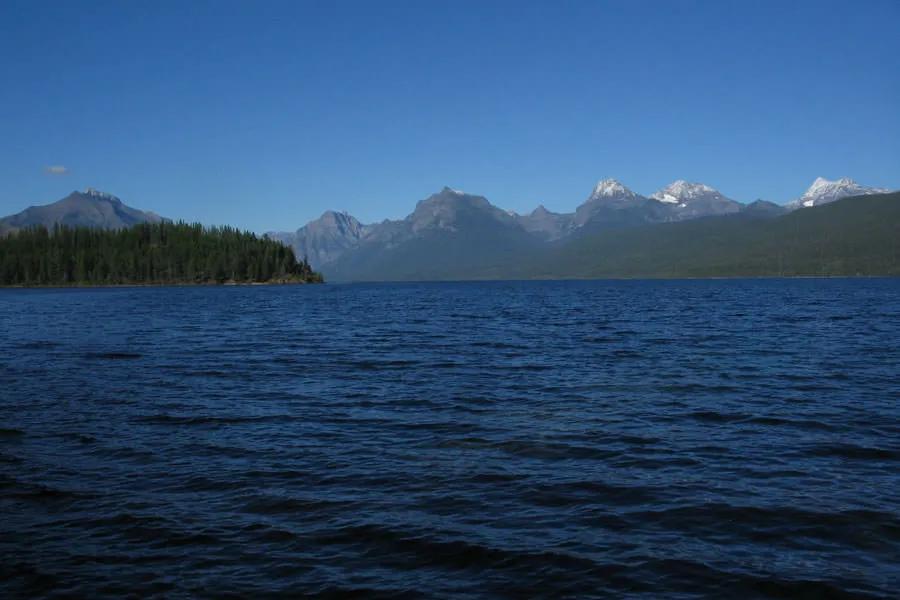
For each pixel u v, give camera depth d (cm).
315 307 10531
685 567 1068
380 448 1789
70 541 1177
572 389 2706
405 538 1184
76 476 1543
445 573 1055
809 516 1273
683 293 17138
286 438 1900
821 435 1905
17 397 2523
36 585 1016
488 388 2738
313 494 1417
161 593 993
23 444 1825
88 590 1002
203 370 3284
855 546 1141
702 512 1301
